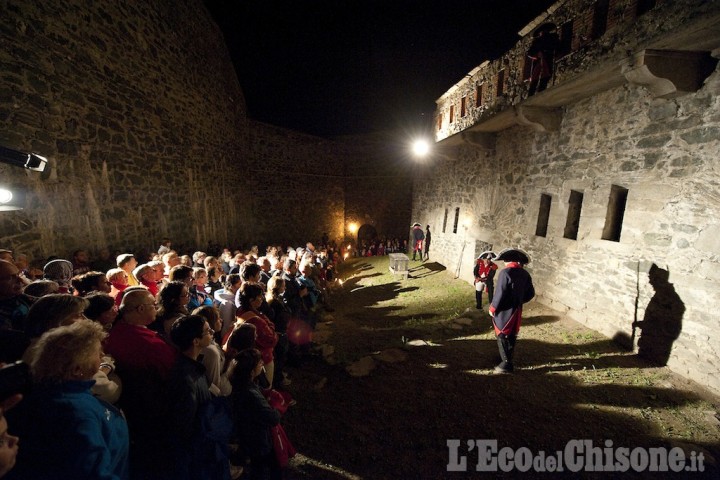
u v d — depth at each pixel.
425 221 12.59
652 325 3.86
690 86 3.35
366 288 9.35
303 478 2.35
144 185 5.98
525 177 6.48
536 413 3.04
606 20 4.82
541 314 5.48
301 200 15.59
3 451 0.92
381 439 2.76
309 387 3.53
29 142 3.63
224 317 3.23
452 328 5.27
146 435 1.69
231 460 2.44
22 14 3.54
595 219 4.74
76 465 1.12
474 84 9.00
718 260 3.20
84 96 4.50
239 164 11.80
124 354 1.74
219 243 9.70
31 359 1.21
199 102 8.45
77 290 2.51
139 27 5.84
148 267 3.21
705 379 3.30
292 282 4.55
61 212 4.09
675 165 3.60
